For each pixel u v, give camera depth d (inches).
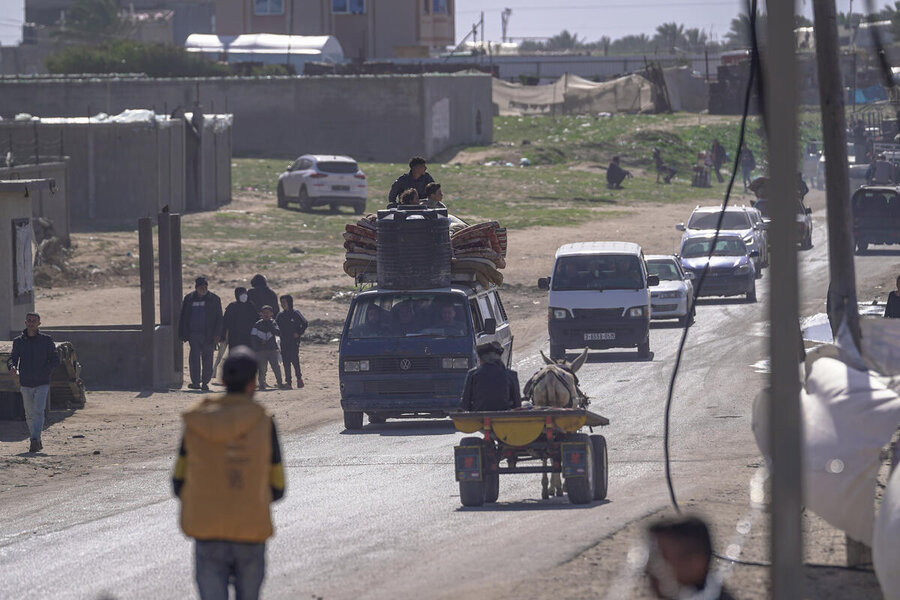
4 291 3422.7
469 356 2797.7
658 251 6328.7
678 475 2018.9
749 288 4793.3
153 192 7012.8
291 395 3403.1
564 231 7209.6
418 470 2212.1
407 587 1312.7
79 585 1397.6
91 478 2293.3
